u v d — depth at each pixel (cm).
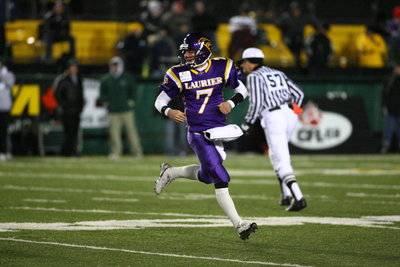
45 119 7456
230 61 2884
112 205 3781
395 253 2498
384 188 4662
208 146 2803
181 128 7375
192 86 2830
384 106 7675
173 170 3002
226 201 2731
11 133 7425
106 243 2655
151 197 4172
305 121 7700
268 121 3712
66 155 7256
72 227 3016
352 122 7838
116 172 5700
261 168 6053
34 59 7706
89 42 8381
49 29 7631
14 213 3438
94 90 7581
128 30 8419
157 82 7650
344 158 7250
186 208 3684
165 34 7719
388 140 7725
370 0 9644
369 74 8312
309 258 2403
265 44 8219
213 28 7688
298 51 8188
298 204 3556
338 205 3841
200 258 2392
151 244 2645
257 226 2819
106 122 7612
